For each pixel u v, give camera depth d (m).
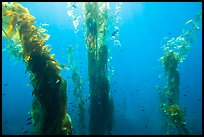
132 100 33.91
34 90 4.84
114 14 7.77
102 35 7.63
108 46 7.75
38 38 5.09
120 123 20.62
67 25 33.16
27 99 40.72
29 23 5.23
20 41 5.31
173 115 8.39
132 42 50.59
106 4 7.70
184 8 37.62
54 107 4.76
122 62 54.41
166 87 8.83
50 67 4.89
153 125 20.58
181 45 8.90
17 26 5.30
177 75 8.70
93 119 7.64
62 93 4.84
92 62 7.60
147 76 58.25
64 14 33.53
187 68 58.16
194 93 45.56
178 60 8.80
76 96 8.06
